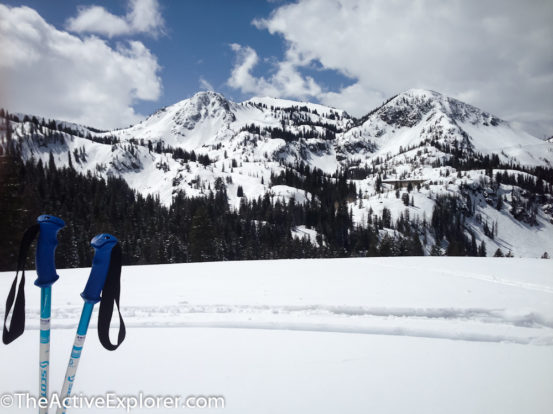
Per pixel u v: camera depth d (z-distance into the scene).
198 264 14.20
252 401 2.57
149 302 6.05
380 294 6.76
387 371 3.19
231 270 11.55
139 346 3.80
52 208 49.50
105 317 1.22
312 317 5.06
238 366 3.24
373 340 4.09
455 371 3.23
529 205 178.12
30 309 5.68
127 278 9.63
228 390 2.74
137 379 2.94
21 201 22.86
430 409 2.52
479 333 4.29
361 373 3.13
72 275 10.12
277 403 2.55
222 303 5.94
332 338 4.15
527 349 3.86
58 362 3.33
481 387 2.91
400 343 3.99
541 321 4.99
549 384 2.97
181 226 68.69
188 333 4.30
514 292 6.95
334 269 11.55
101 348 3.71
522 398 2.73
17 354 3.46
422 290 7.21
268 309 5.57
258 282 8.55
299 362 3.36
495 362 3.47
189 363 3.31
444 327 4.54
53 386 2.81
